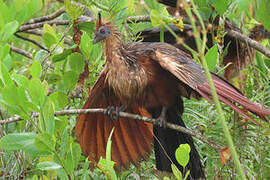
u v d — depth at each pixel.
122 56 8.39
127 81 8.32
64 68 9.75
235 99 7.10
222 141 8.81
